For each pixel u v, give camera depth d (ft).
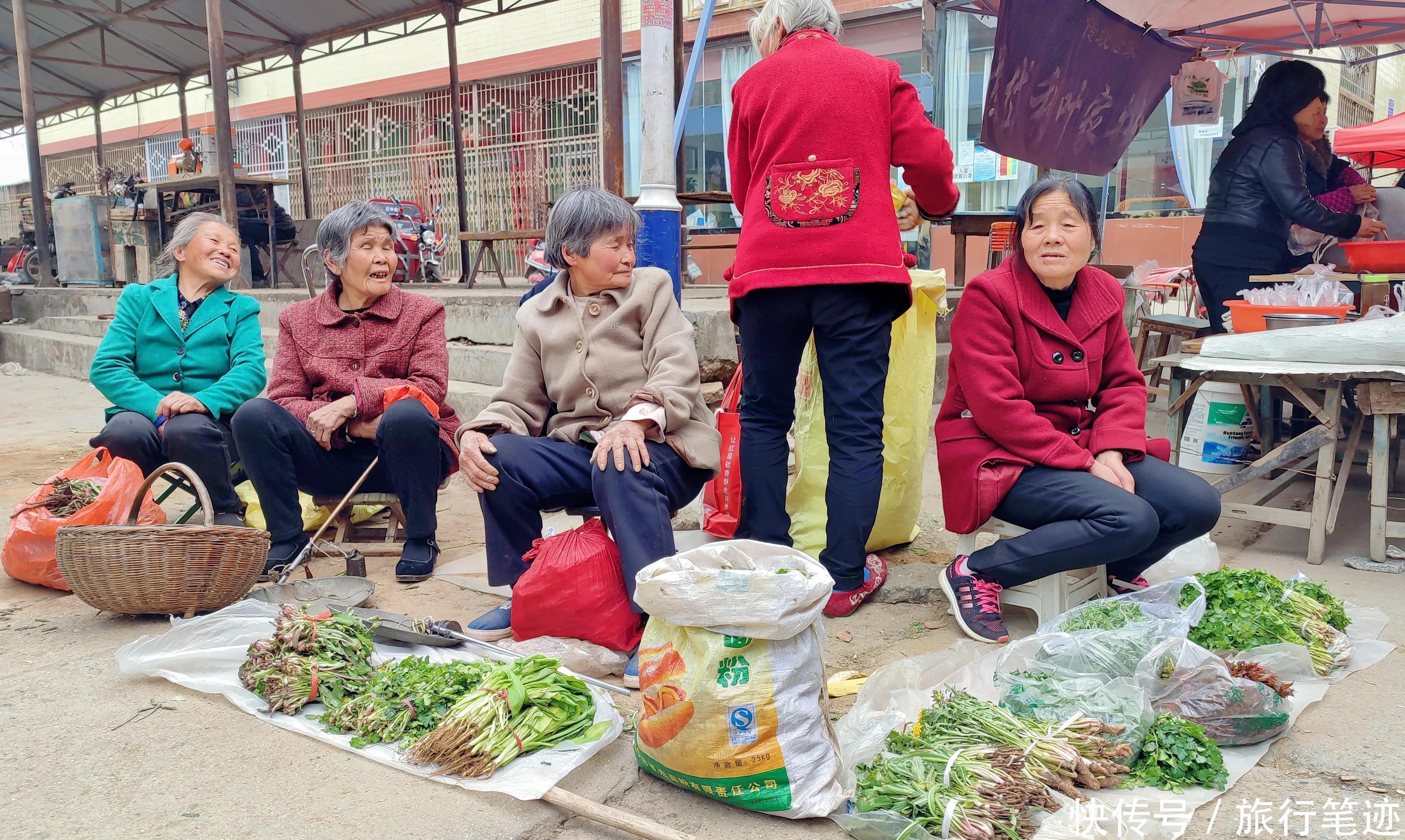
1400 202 17.48
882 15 37.88
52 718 7.69
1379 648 8.63
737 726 6.15
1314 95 16.39
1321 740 7.11
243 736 7.41
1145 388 9.45
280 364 11.77
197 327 12.53
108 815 6.27
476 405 18.33
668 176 13.52
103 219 37.60
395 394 11.16
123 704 7.97
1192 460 14.99
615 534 8.57
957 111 37.50
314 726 7.53
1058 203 8.80
